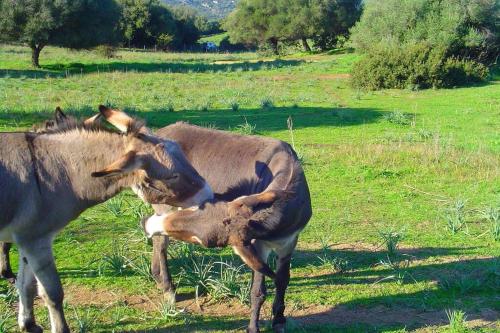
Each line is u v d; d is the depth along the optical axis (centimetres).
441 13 3356
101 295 641
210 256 744
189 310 616
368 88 2861
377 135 1644
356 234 867
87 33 3881
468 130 1745
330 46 6303
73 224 861
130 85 2838
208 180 563
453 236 869
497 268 734
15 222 484
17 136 497
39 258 497
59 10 3662
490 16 3322
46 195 489
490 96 2520
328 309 627
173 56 5425
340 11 5900
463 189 1128
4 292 632
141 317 594
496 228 859
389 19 3525
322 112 2092
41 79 2978
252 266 431
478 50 3375
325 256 749
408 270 734
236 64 4312
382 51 2989
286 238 518
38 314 592
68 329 520
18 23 3631
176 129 609
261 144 563
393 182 1170
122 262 702
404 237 856
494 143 1523
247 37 6334
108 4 4019
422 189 1128
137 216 891
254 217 450
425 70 2861
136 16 6925
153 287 666
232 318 600
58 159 496
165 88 2767
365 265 752
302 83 3094
